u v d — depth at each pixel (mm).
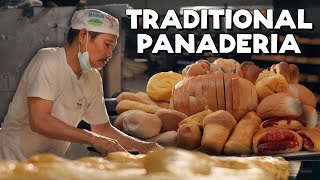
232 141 2693
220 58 3010
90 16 2389
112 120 2941
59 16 3412
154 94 2939
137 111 2885
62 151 2525
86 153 2787
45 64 2322
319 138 2646
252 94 2830
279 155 2633
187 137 2748
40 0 3482
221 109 2832
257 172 538
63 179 461
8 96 3508
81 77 2457
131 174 478
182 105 2871
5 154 2443
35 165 525
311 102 2889
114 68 3176
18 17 3453
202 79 2875
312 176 1470
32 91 2285
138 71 3182
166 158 543
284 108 2734
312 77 3006
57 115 2424
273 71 3021
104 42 2389
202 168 511
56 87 2342
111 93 3180
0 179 455
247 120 2781
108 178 466
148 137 2822
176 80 2967
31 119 2279
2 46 3480
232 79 2848
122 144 2480
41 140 2445
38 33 3447
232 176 498
